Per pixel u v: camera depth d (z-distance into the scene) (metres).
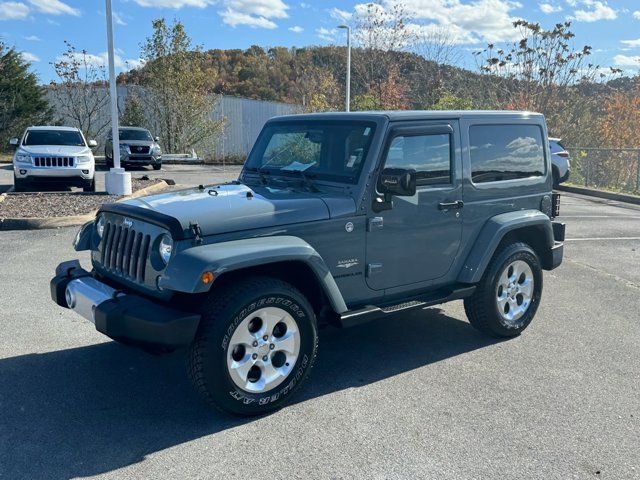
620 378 4.63
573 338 5.54
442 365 4.85
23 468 3.28
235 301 3.68
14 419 3.83
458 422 3.88
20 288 6.63
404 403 4.14
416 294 4.90
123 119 32.06
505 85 22.50
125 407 4.02
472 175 5.04
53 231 9.97
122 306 3.68
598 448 3.59
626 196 16.81
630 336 5.61
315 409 4.04
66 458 3.39
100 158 30.14
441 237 4.86
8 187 16.55
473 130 5.05
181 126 31.70
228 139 33.72
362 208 4.33
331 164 4.59
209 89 33.31
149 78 31.66
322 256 4.18
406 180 4.14
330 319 4.31
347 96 23.17
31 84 33.22
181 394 4.23
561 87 22.12
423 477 3.25
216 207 3.94
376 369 4.75
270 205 4.04
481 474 3.29
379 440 3.64
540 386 4.46
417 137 4.63
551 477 3.28
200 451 3.49
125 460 3.38
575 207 15.26
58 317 5.74
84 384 4.36
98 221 4.57
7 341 5.13
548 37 21.81
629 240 10.55
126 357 4.86
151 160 24.78
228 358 3.69
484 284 5.18
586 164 19.69
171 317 3.52
